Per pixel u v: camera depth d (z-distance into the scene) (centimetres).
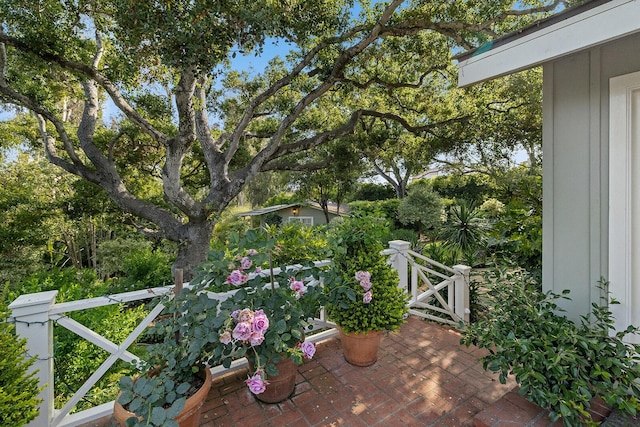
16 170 902
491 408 183
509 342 176
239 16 371
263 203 2092
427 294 349
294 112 669
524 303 194
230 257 214
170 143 605
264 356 180
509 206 346
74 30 514
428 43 624
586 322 191
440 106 795
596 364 160
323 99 856
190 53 387
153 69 469
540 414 175
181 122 587
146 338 371
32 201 780
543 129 209
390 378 237
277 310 195
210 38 385
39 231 766
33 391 146
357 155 880
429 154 861
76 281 513
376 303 242
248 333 166
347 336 250
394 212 1273
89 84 677
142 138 747
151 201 819
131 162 793
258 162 677
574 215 196
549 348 165
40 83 588
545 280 212
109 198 727
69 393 259
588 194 190
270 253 212
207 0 360
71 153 647
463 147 826
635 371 154
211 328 173
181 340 180
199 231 656
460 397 215
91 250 1009
